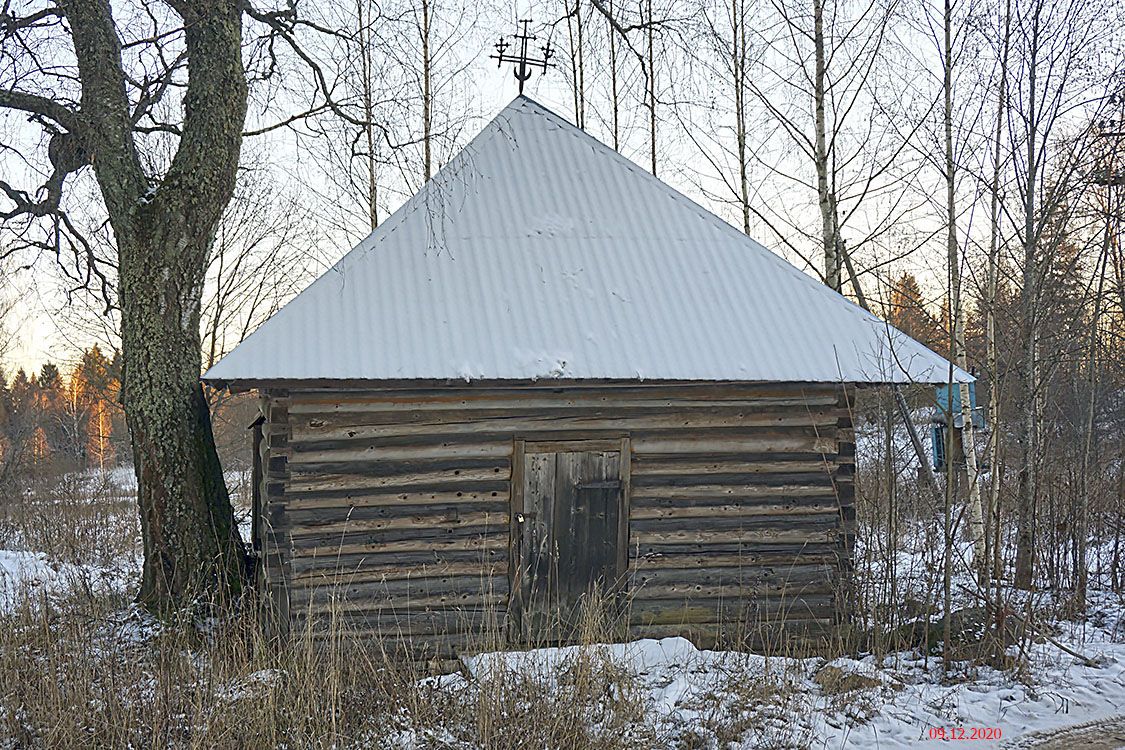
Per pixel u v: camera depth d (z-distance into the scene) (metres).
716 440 8.84
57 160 9.60
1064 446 14.47
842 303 9.48
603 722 6.73
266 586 8.25
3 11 8.69
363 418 8.34
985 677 8.38
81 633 7.77
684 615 8.78
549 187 10.16
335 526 8.28
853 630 8.95
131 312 9.34
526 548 8.58
